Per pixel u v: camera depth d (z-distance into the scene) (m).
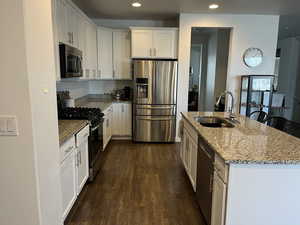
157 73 4.61
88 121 2.78
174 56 4.82
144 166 3.64
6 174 1.47
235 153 1.67
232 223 1.64
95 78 4.66
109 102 4.80
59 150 1.90
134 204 2.58
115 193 2.81
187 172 3.07
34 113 1.43
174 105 4.75
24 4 1.30
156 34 4.72
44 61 1.57
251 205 1.62
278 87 8.27
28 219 1.53
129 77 5.06
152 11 4.42
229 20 4.62
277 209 1.63
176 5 4.01
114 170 3.48
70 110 3.22
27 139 1.42
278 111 6.43
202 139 2.26
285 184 1.59
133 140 4.90
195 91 8.27
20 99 1.38
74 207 2.50
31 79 1.39
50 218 1.70
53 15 2.42
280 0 3.70
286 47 7.79
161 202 2.63
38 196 1.51
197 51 8.83
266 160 1.54
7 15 1.30
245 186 1.59
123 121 5.00
